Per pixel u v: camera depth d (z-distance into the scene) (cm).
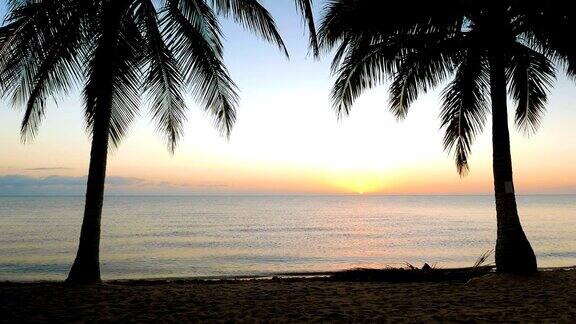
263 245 3397
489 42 970
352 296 833
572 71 1000
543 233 4206
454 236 4141
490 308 705
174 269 2192
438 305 738
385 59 995
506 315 653
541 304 726
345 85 1047
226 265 2345
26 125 902
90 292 809
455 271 1248
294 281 1220
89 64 885
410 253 2869
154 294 816
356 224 5997
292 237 4091
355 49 1016
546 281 913
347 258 2638
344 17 952
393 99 1136
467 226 5516
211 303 750
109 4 858
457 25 1011
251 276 1781
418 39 980
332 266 2281
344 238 4006
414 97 1108
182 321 619
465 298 793
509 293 820
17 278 1898
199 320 626
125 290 845
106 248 3138
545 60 998
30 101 887
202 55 930
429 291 877
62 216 7300
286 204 17938
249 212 10031
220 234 4394
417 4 907
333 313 676
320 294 856
